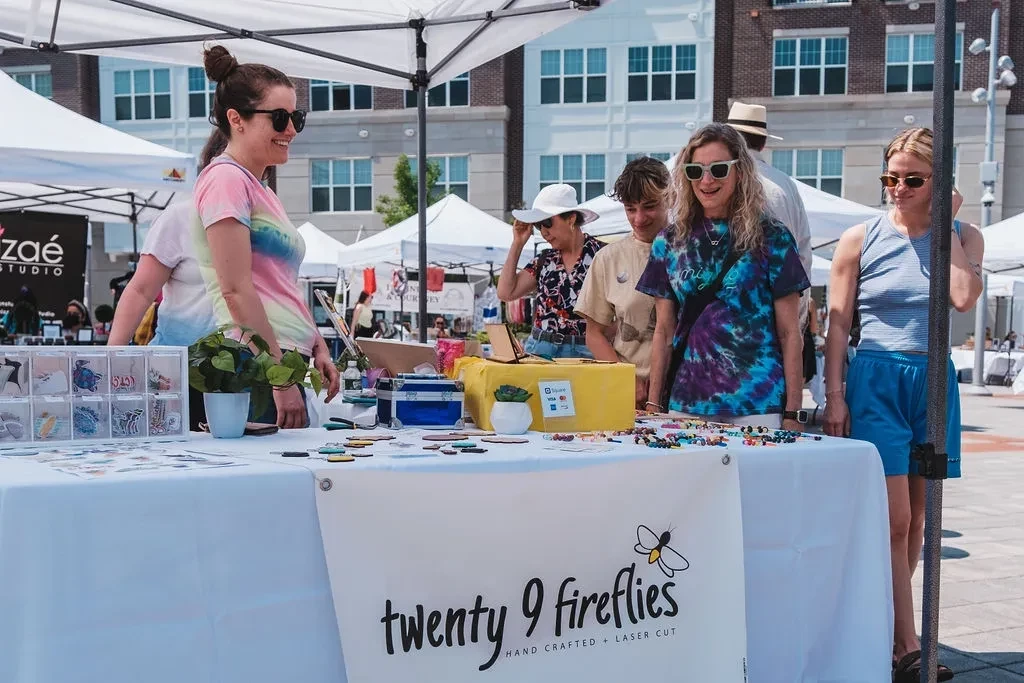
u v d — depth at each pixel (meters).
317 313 17.36
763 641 2.09
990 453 9.05
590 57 24.28
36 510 1.41
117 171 5.63
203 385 2.16
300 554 1.63
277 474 1.61
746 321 2.68
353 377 3.66
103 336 8.68
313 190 24.45
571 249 3.81
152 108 25.00
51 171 5.46
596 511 1.88
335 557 1.63
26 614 1.40
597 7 3.57
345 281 15.11
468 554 1.75
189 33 4.05
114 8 3.78
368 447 1.97
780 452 2.11
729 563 1.99
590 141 24.38
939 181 2.17
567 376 2.39
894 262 2.91
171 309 2.87
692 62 23.95
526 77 24.48
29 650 1.40
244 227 2.38
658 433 2.32
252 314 2.36
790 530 2.13
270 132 2.51
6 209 8.08
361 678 1.64
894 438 2.84
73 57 24.67
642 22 24.03
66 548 1.43
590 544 1.88
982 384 17.97
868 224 3.02
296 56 4.37
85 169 5.55
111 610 1.47
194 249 2.56
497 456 1.84
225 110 2.52
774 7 23.45
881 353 2.92
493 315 9.34
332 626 1.66
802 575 2.15
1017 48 23.36
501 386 2.34
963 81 23.23
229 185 2.38
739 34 23.61
